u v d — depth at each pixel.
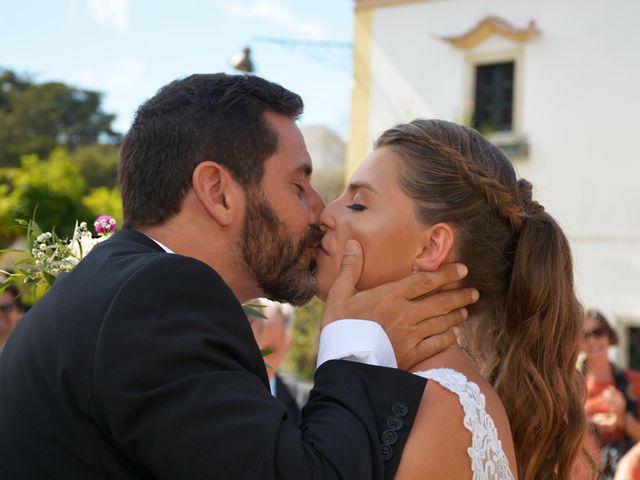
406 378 1.75
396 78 11.59
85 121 40.75
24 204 13.25
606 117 10.38
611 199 10.32
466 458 1.75
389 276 2.00
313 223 2.04
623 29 10.33
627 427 4.34
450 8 11.32
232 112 1.94
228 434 1.53
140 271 1.64
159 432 1.52
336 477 1.56
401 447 1.69
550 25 10.69
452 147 2.05
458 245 2.02
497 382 2.13
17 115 39.25
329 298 1.94
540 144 10.69
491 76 11.12
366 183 2.03
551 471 2.18
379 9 11.67
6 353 1.81
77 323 1.64
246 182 1.94
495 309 2.13
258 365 1.76
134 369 1.55
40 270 2.15
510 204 2.06
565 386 2.18
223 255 1.95
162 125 1.94
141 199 1.95
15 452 1.66
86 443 1.60
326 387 1.73
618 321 10.16
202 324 1.62
